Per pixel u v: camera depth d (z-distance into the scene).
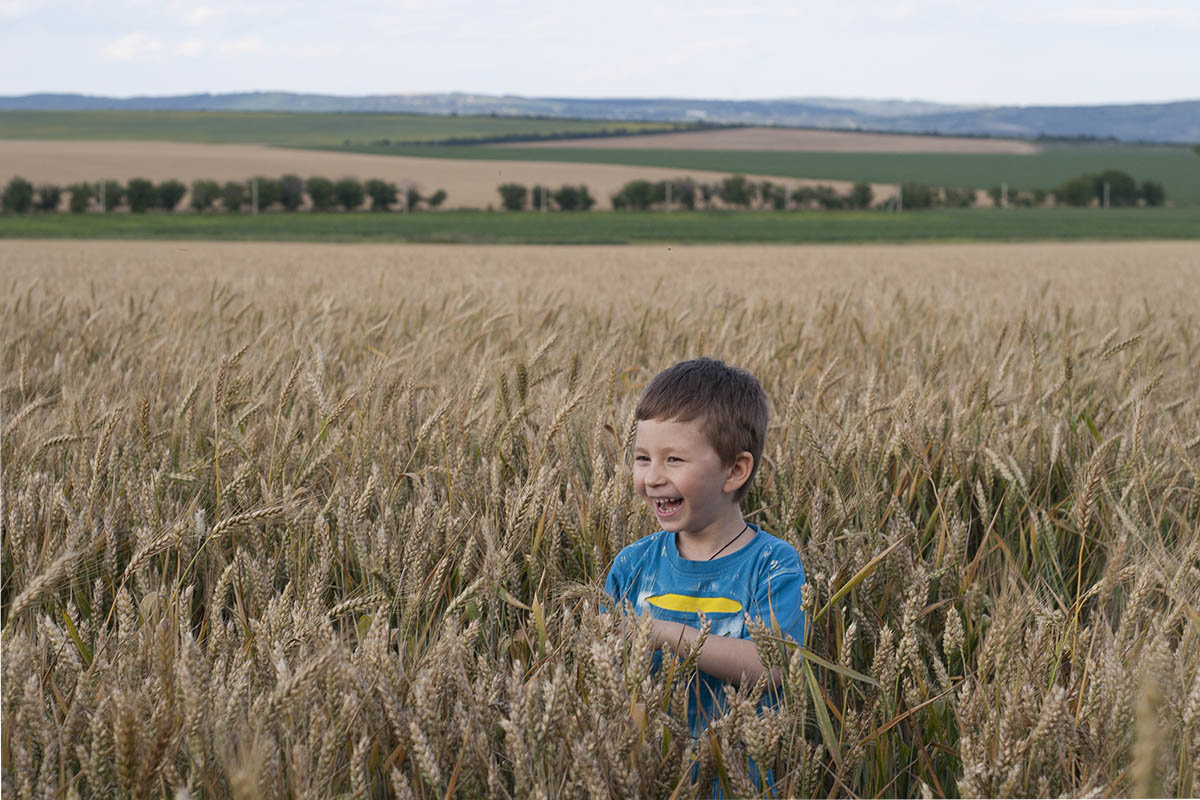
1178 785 1.76
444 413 3.52
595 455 3.40
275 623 2.10
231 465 3.62
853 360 6.28
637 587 2.71
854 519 3.14
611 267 25.34
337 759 1.91
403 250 38.62
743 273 23.53
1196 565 2.81
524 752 1.69
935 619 2.70
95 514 2.93
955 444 3.66
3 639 2.05
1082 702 2.04
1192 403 4.68
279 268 22.89
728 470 2.48
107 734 1.77
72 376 5.13
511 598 2.41
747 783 1.80
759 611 2.45
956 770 2.19
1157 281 19.83
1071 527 3.26
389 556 2.58
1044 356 5.99
